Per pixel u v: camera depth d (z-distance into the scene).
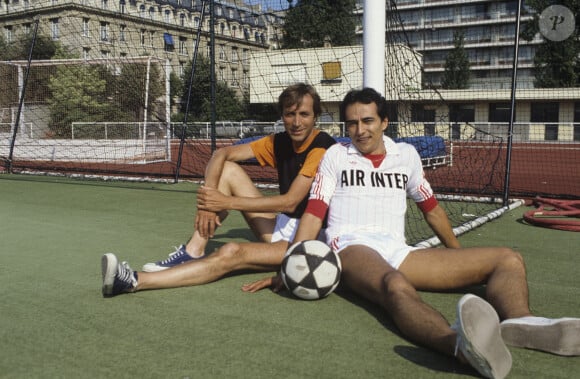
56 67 14.20
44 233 4.54
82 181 8.94
